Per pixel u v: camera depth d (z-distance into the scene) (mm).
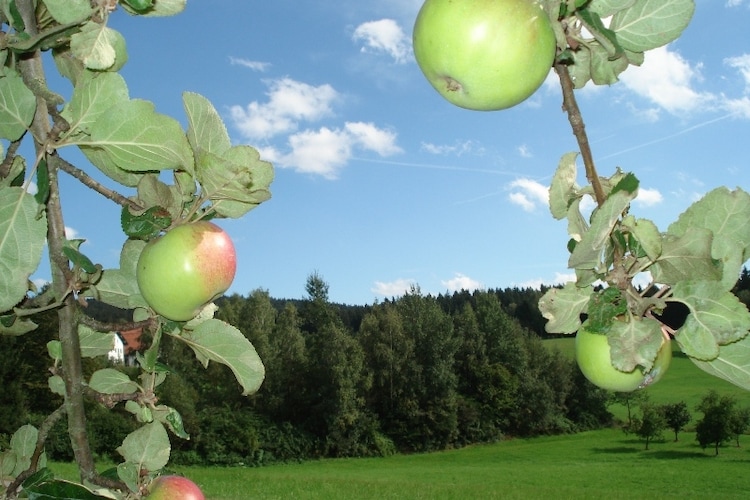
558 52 1715
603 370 2121
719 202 1827
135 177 2355
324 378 51344
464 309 62844
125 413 30422
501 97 1734
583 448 52188
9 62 2055
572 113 1681
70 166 2086
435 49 1707
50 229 2070
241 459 46406
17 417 29312
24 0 1958
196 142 2240
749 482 34125
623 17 1835
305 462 48625
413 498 30172
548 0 1710
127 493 2236
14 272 1871
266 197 2186
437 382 55125
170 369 2461
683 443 52188
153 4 2082
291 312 54156
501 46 1642
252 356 2436
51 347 2443
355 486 33562
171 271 2143
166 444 2365
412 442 53875
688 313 1832
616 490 33312
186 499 2268
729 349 1846
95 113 1971
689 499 29688
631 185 1646
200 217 2322
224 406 49781
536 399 60188
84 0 1930
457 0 1691
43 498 1954
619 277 1853
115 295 2387
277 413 50750
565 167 2049
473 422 56969
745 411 47906
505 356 61219
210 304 2576
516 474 40375
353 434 51250
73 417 2158
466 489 33500
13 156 2014
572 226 1996
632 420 59688
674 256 1777
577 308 2027
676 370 74688
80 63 2359
